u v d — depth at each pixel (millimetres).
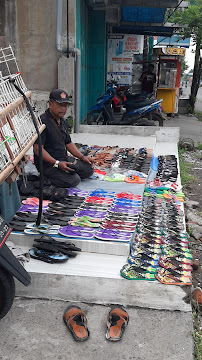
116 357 2410
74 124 8891
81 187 4828
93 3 10758
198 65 18359
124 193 4539
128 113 9711
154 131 8797
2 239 2213
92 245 3307
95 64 12492
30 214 3770
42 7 8297
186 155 8906
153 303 2842
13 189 3432
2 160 2254
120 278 2904
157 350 2463
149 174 5773
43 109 8703
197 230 4523
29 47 8508
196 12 14820
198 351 2521
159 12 11469
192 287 3107
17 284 2957
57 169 4422
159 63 15797
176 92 16438
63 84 8422
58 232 3398
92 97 12742
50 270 2998
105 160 6125
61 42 8359
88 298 2914
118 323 2592
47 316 2764
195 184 6648
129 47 17344
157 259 3166
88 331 2572
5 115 2342
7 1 8312
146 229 3736
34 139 2779
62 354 2428
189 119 16547
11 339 2543
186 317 2746
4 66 8344
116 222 3654
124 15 11852
